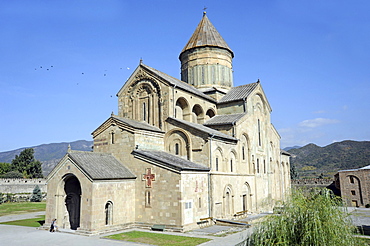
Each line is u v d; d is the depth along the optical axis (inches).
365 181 1988.2
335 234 591.2
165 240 916.6
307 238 593.3
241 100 1620.3
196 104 1546.5
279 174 2025.1
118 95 1550.2
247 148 1572.3
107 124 1305.4
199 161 1273.4
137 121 1411.2
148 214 1129.4
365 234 1040.8
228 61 1897.1
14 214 1702.8
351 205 2022.6
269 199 1654.8
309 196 682.2
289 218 641.0
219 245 847.7
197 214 1135.6
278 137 2070.6
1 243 905.5
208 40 1865.2
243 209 1466.5
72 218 1206.9
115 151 1266.0
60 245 865.5
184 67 1919.3
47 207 1158.3
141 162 1177.4
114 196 1093.8
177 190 1074.7
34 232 1077.1
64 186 1159.6
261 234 653.9
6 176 3469.5
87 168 1064.2
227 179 1333.7
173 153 1348.4
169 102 1380.4
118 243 882.1
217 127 1510.8
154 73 1432.1
